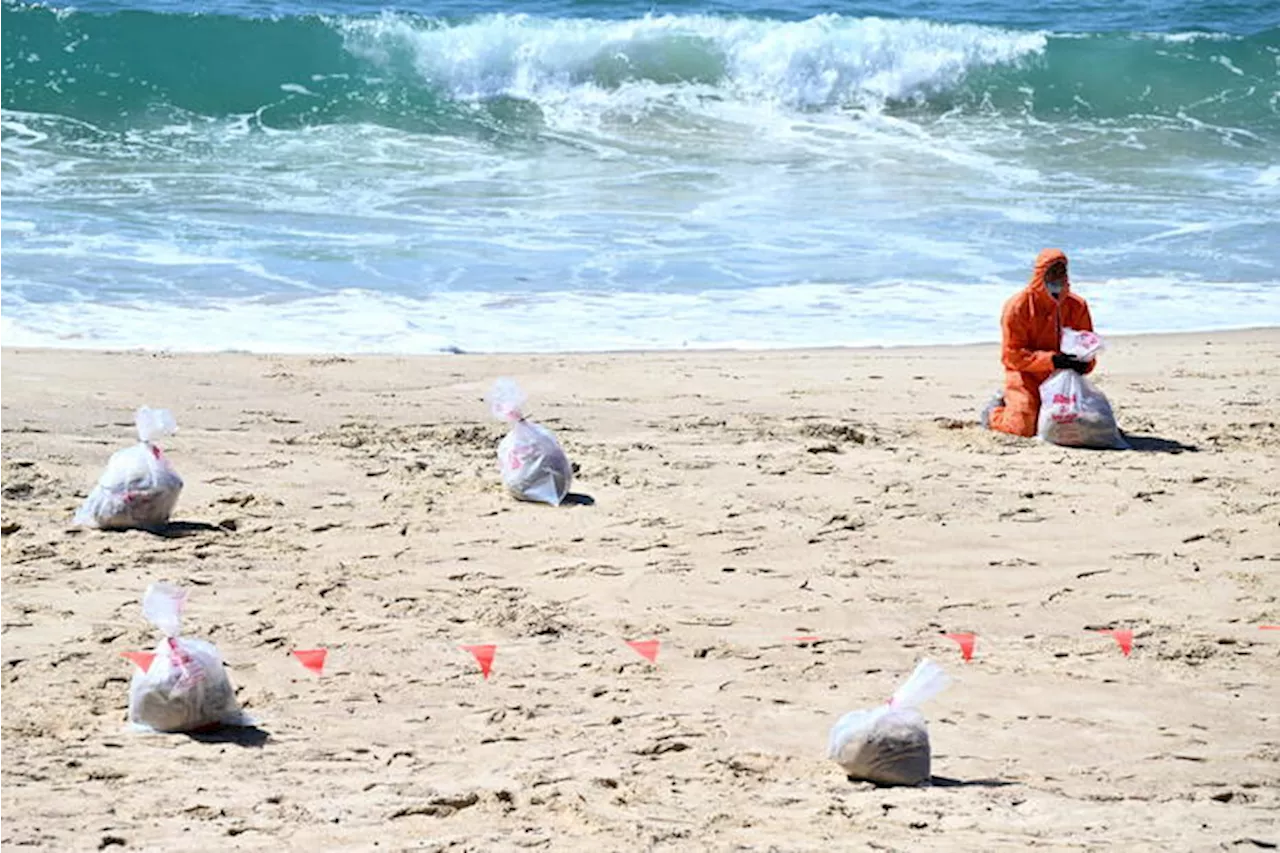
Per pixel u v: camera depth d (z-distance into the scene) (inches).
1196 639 779.4
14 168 2060.8
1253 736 660.7
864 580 850.8
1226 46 2620.6
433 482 994.7
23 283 1583.4
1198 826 542.3
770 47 2539.4
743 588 836.0
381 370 1304.1
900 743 592.7
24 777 576.7
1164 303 1646.2
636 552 882.8
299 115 2377.0
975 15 3038.9
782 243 1834.4
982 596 834.2
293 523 916.0
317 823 535.8
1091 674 732.0
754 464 1046.4
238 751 617.0
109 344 1403.8
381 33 2493.8
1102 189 2129.7
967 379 1316.4
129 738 629.6
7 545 855.7
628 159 2218.3
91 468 996.6
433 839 521.0
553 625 777.6
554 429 1129.4
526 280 1672.0
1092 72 2586.1
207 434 1082.7
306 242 1780.3
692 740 641.0
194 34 2450.8
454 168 2148.1
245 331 1464.1
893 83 2546.8
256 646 741.3
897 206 2009.1
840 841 520.7
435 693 692.1
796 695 699.4
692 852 511.2
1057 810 561.0
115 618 765.3
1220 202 2075.5
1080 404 1100.5
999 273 1745.8
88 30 2449.6
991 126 2440.9
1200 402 1245.7
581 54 2522.1
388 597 810.2
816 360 1380.4
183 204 1924.2
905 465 1051.9
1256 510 971.9
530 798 564.4
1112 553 898.7
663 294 1637.6
